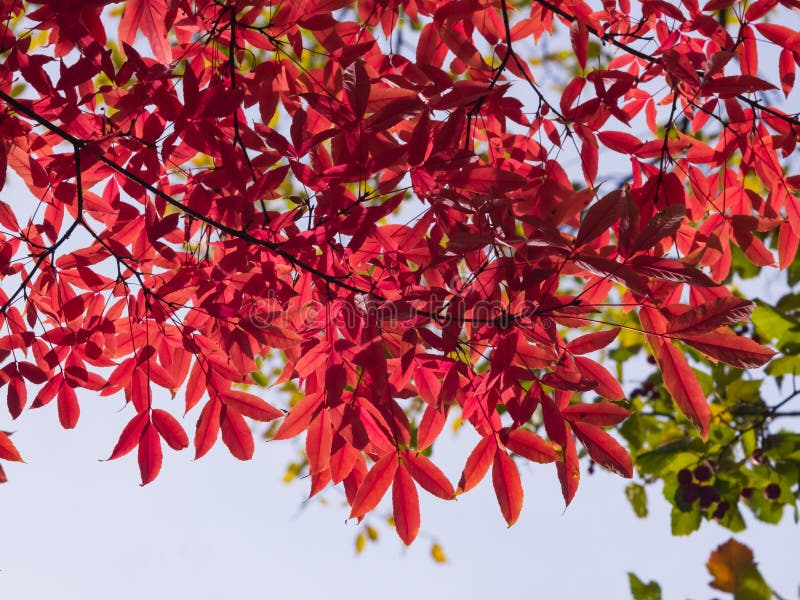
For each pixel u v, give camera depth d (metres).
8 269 2.02
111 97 1.97
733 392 2.50
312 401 1.98
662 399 2.75
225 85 2.03
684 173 2.01
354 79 1.87
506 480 1.95
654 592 1.53
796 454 2.46
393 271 1.99
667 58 1.93
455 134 1.88
